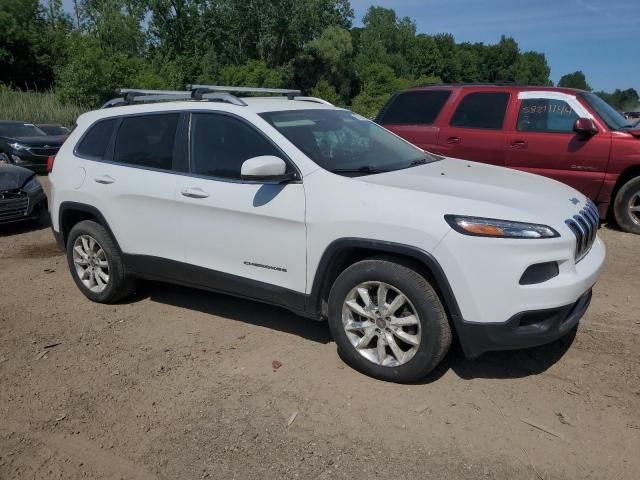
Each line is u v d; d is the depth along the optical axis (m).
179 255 4.64
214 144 4.46
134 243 4.92
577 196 4.20
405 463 3.03
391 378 3.76
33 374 4.08
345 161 4.18
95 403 3.69
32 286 5.95
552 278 3.47
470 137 7.98
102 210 5.05
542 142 7.56
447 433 3.27
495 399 3.58
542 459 3.04
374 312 3.75
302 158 4.04
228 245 4.32
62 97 29.47
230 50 57.22
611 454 3.06
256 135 4.26
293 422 3.42
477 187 3.85
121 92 5.60
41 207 8.69
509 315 3.40
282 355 4.24
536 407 3.48
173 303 5.34
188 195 4.45
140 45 51.53
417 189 3.70
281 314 4.99
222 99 4.57
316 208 3.86
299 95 5.58
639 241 7.05
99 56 30.69
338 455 3.12
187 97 4.96
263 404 3.61
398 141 5.06
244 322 4.86
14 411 3.63
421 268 3.62
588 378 3.79
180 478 2.99
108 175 5.00
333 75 59.59
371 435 3.27
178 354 4.32
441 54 93.44
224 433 3.34
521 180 4.24
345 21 61.62
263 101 4.70
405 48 91.56
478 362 4.03
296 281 4.04
